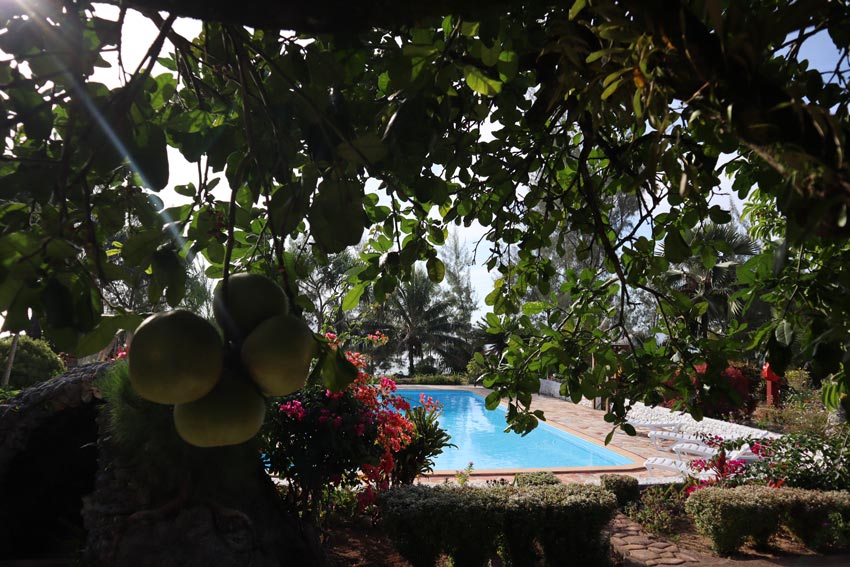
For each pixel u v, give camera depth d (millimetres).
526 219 3105
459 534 5098
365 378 5910
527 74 2172
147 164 1099
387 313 35531
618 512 7750
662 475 10547
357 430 5168
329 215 1105
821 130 711
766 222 3305
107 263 1011
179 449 3795
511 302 3254
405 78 1321
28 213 1114
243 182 1454
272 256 1445
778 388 15203
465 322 36531
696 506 6773
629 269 2924
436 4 858
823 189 711
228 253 937
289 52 1342
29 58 1090
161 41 915
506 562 5586
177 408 877
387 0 850
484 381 3041
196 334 842
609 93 958
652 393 2756
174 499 3812
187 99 1617
